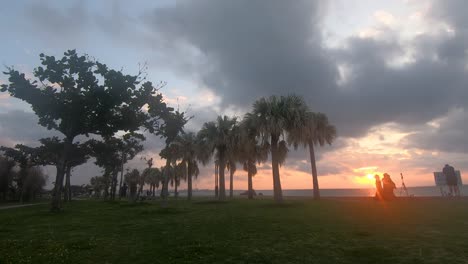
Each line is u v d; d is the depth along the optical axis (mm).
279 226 12570
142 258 7902
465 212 14969
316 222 13422
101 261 7711
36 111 27750
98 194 100312
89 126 29359
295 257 7535
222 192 38812
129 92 30188
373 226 11727
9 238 11352
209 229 12469
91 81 28016
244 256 7766
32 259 8031
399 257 7199
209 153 42188
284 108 27359
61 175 27266
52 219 18844
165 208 25031
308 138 33469
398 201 24078
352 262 7008
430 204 20109
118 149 52312
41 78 27297
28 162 47406
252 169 51031
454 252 7445
